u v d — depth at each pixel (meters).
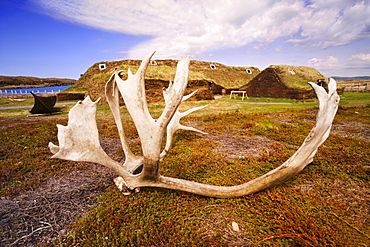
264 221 2.27
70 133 2.08
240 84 31.16
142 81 2.06
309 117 9.32
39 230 2.14
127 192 2.74
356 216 2.38
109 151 4.74
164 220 2.26
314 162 3.91
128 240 1.96
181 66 2.02
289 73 22.70
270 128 6.91
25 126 7.27
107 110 12.92
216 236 2.03
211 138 5.86
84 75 27.31
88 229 2.13
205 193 2.50
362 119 8.65
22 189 2.97
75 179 3.29
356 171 3.54
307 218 2.28
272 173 2.28
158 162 2.28
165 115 2.05
